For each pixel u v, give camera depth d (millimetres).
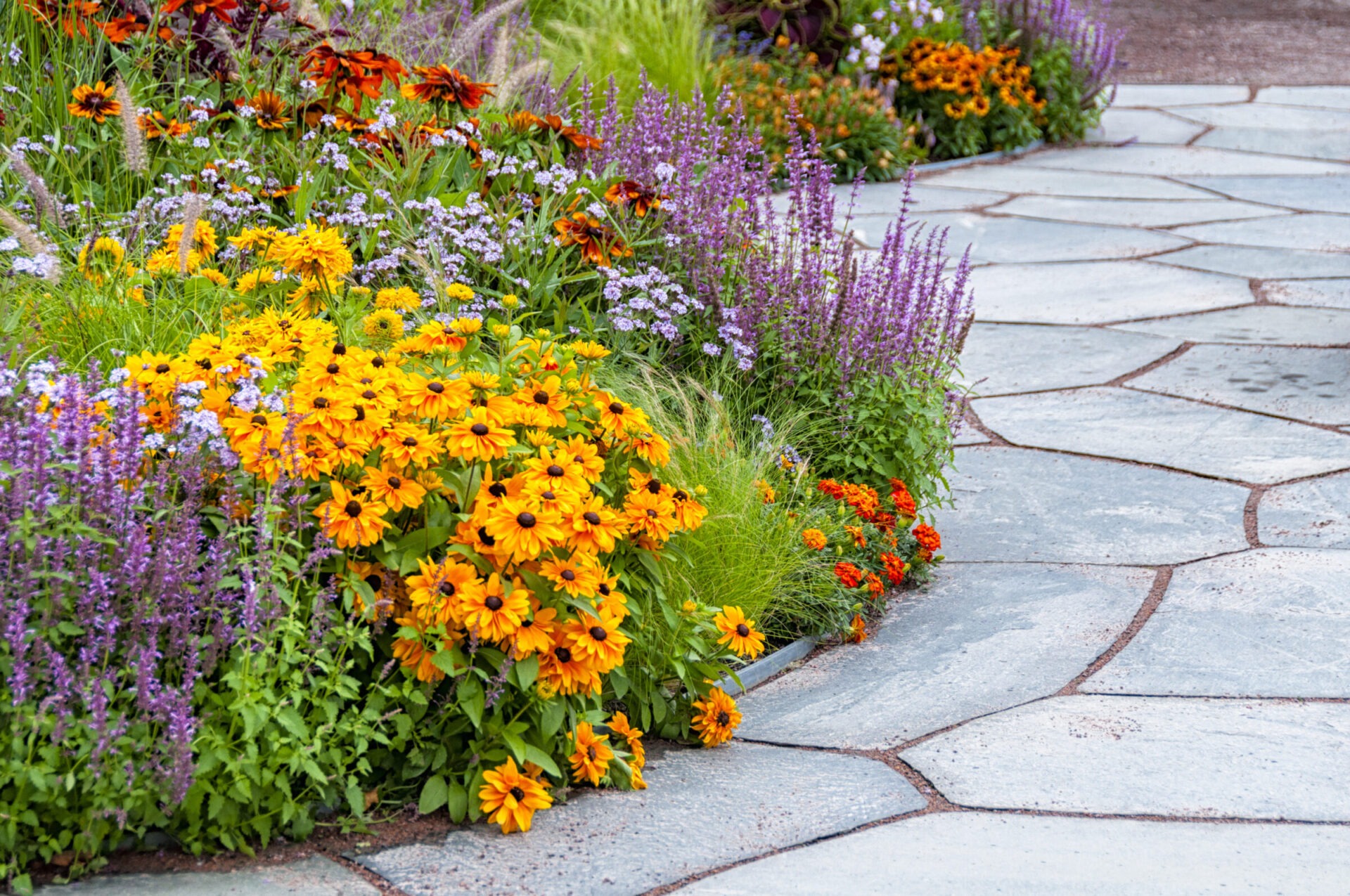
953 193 9273
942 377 4250
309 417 2486
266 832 2359
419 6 6570
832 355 4090
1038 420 5121
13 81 4598
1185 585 3674
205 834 2348
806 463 3725
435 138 4371
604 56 7516
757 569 3311
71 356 3133
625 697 2904
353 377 2627
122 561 2303
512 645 2477
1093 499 4359
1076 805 2588
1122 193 9305
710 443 3527
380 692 2461
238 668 2350
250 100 4570
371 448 2539
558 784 2668
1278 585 3631
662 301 3992
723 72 8969
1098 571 3807
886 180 9719
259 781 2281
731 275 4316
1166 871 2346
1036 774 2713
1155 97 13117
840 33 10602
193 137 4391
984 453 4836
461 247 4113
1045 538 4078
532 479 2596
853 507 3781
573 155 4930
